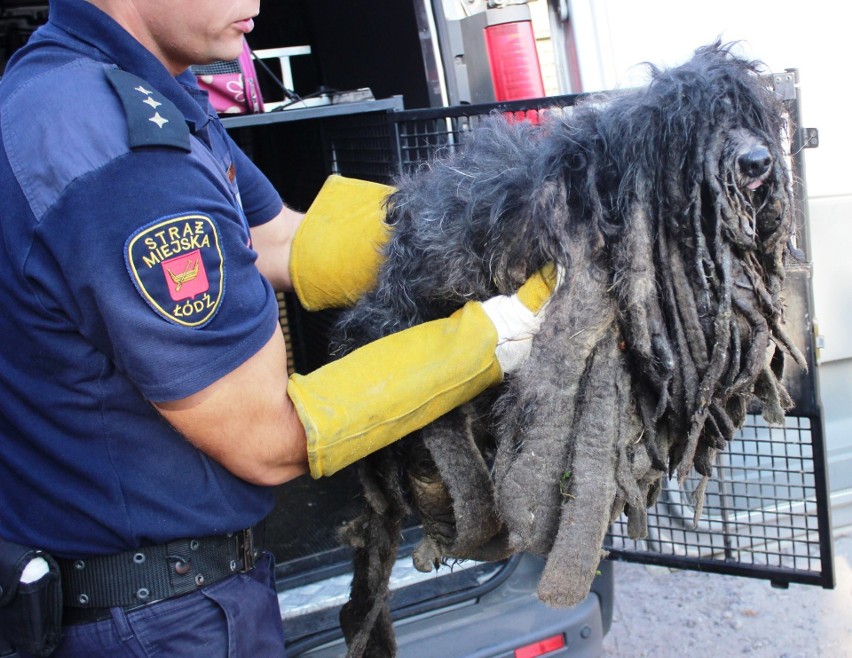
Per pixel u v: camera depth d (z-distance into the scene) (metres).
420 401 1.31
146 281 1.17
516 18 2.40
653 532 2.78
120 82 1.23
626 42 2.51
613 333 1.30
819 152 2.73
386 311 1.46
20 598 1.34
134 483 1.33
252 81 2.36
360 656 1.58
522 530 1.32
